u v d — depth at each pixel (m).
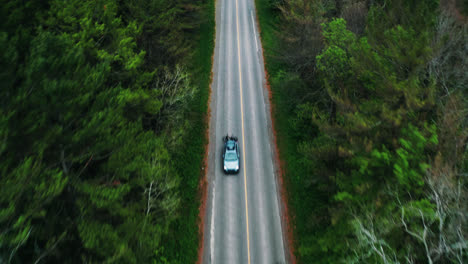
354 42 22.39
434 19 21.02
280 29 43.94
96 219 15.93
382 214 15.84
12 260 13.05
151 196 21.06
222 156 30.55
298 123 32.31
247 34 45.78
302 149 26.12
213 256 23.67
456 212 12.88
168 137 26.52
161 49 30.31
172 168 26.50
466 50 19.56
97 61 19.34
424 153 15.38
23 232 11.09
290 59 34.97
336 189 22.53
